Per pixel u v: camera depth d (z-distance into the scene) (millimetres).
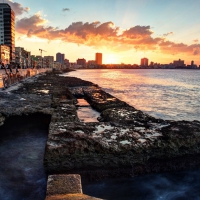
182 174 8844
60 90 27719
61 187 4648
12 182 7625
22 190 7270
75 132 9180
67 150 7848
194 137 9078
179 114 21875
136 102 29250
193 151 8961
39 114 13648
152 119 12680
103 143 8281
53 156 7734
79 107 22094
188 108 25219
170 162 8812
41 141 11125
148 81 77688
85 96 30297
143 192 7957
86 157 8016
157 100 31391
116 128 10234
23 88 27391
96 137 8812
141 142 8594
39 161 9062
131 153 8266
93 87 39781
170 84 64000
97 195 7766
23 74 49312
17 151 9930
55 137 8609
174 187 8234
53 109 14109
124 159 8297
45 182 7723
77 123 10922
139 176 8492
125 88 49938
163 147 8531
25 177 7938
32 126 13219
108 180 8266
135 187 8180
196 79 94312
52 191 4500
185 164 8953
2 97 17984
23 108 13883
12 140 11188
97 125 10688
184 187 8250
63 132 9047
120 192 7906
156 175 8617
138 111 15656
